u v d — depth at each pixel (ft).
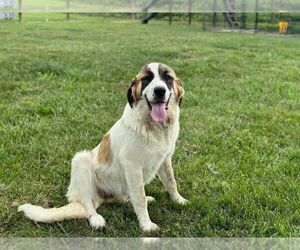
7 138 18.39
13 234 11.85
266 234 11.69
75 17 103.55
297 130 20.44
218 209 13.06
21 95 25.21
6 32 60.95
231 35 69.92
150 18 96.68
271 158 17.01
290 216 12.51
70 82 27.99
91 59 36.73
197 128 20.57
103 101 24.04
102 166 12.90
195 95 25.77
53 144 17.97
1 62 33.81
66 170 15.66
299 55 45.47
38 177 15.19
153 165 12.53
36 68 31.37
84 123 20.61
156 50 43.75
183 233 11.82
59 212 12.21
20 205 13.12
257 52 46.52
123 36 60.80
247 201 13.33
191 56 41.57
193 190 14.57
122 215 12.82
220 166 16.24
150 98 11.73
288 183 14.61
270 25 90.48
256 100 25.66
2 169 15.47
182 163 16.67
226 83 29.63
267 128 20.71
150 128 12.10
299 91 28.07
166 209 13.33
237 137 19.24
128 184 12.28
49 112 22.22
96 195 13.15
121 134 12.37
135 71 32.14
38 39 52.90
